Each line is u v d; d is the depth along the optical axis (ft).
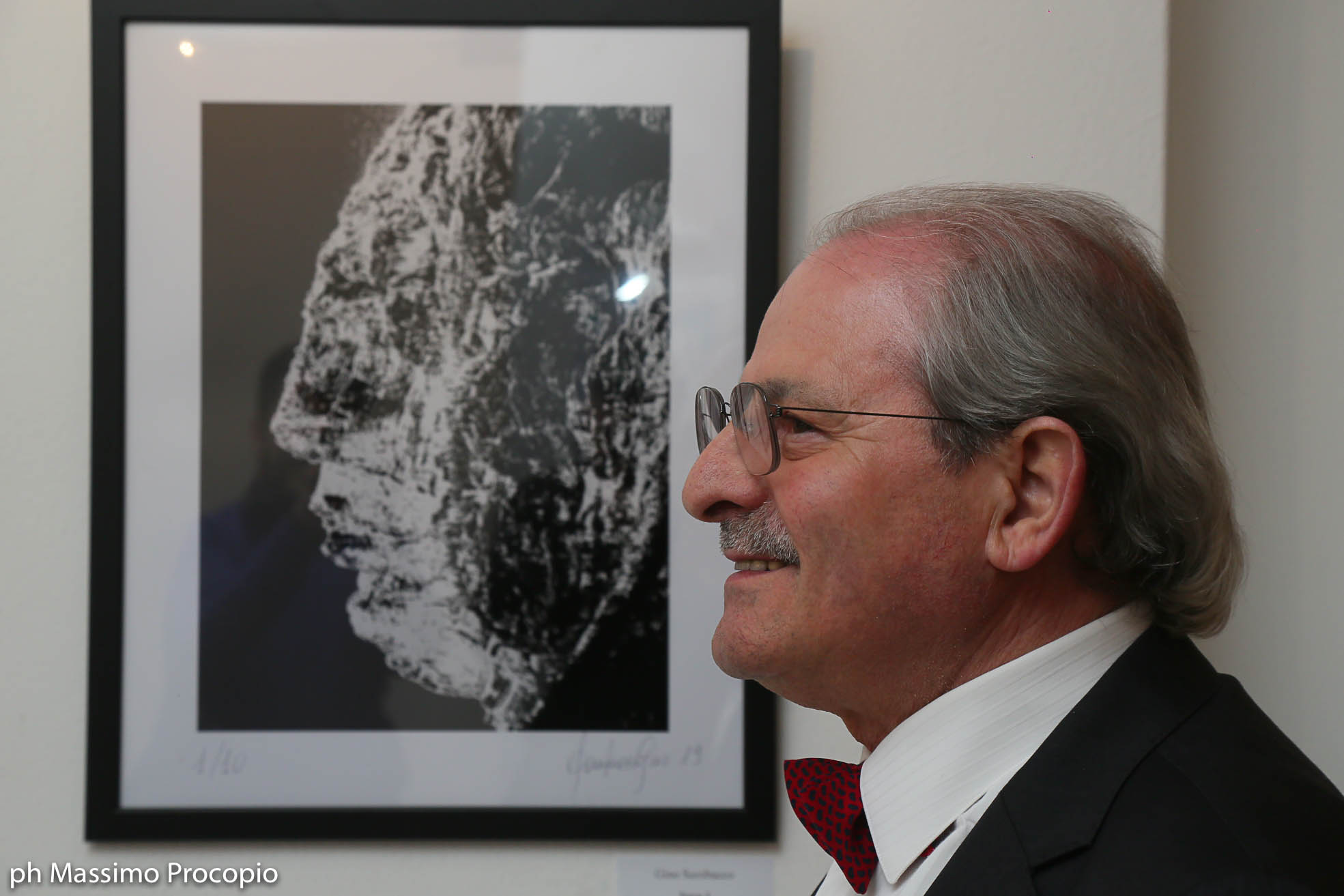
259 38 3.58
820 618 2.13
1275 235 3.94
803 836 3.60
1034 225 2.17
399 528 3.60
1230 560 2.19
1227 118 3.95
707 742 3.59
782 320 2.28
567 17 3.57
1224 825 1.72
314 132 3.59
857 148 3.68
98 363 3.54
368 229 3.59
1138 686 1.97
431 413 3.60
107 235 3.54
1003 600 2.10
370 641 3.60
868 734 2.37
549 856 3.61
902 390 2.08
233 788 3.58
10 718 3.61
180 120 3.58
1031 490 2.04
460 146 3.59
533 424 3.60
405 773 3.59
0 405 3.62
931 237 2.19
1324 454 3.91
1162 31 3.66
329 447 3.59
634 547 3.59
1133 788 1.82
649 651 3.59
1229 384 3.96
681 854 3.62
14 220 3.63
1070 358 2.01
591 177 3.59
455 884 3.60
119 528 3.55
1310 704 3.92
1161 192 3.66
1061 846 1.77
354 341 3.59
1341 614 3.90
